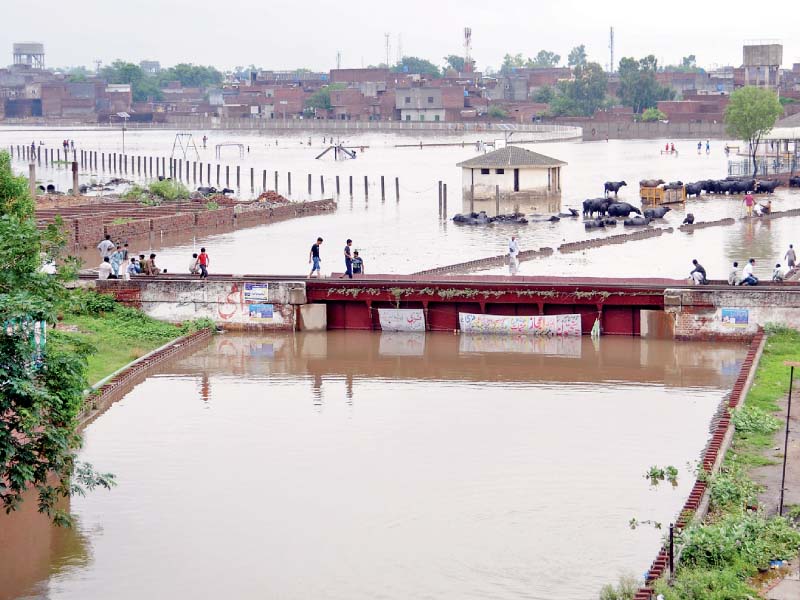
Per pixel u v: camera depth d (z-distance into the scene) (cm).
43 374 2459
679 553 2238
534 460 3028
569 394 3694
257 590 2303
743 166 12150
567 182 12444
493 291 4522
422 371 4022
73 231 7238
